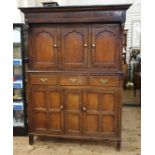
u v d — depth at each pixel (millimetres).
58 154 2631
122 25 2443
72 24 2570
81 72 2596
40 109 2771
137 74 5289
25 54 2988
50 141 2963
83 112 2676
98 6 2395
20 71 3086
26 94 3061
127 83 5824
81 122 2701
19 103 3105
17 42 2979
